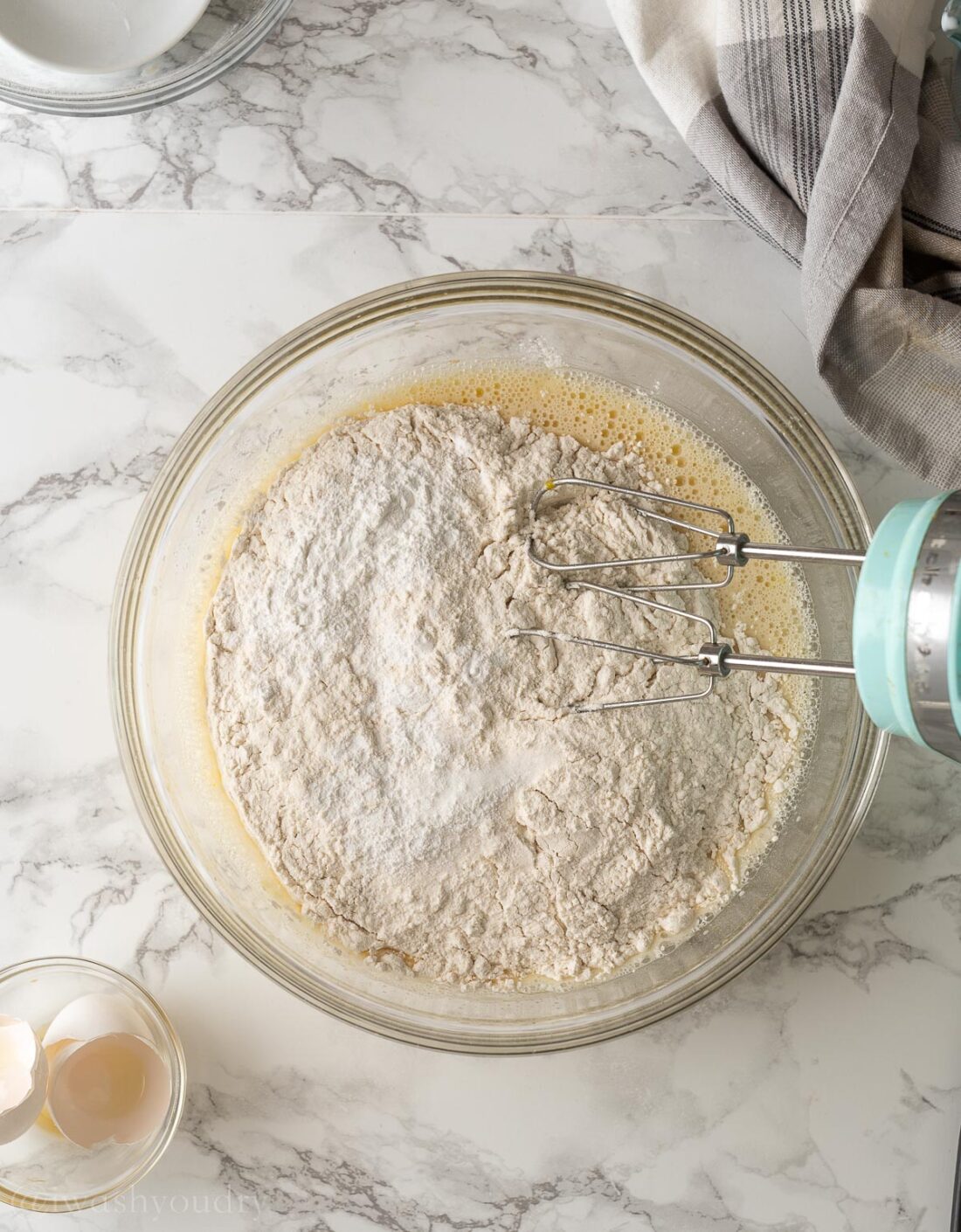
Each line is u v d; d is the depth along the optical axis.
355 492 0.66
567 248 0.70
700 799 0.66
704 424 0.69
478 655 0.65
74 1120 0.66
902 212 0.67
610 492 0.67
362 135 0.70
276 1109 0.69
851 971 0.70
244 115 0.70
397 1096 0.69
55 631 0.70
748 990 0.70
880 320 0.66
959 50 0.68
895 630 0.52
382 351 0.69
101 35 0.67
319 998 0.67
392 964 0.67
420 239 0.70
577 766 0.65
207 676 0.67
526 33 0.70
